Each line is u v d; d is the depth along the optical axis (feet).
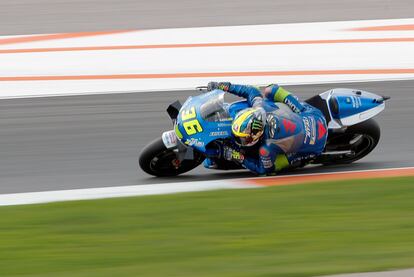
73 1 247.29
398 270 67.77
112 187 104.99
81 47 190.39
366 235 79.87
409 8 226.58
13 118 136.98
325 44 186.39
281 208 90.74
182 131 98.48
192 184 104.63
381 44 184.34
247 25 211.00
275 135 98.73
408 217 86.33
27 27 214.28
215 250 76.43
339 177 105.70
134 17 223.71
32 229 85.61
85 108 141.28
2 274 71.00
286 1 241.96
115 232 83.76
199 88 106.52
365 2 236.43
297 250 75.46
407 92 145.28
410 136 123.13
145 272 69.72
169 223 86.33
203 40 194.70
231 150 99.35
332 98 105.91
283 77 158.20
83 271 71.10
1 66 173.99
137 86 154.81
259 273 68.33
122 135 126.62
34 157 118.42
